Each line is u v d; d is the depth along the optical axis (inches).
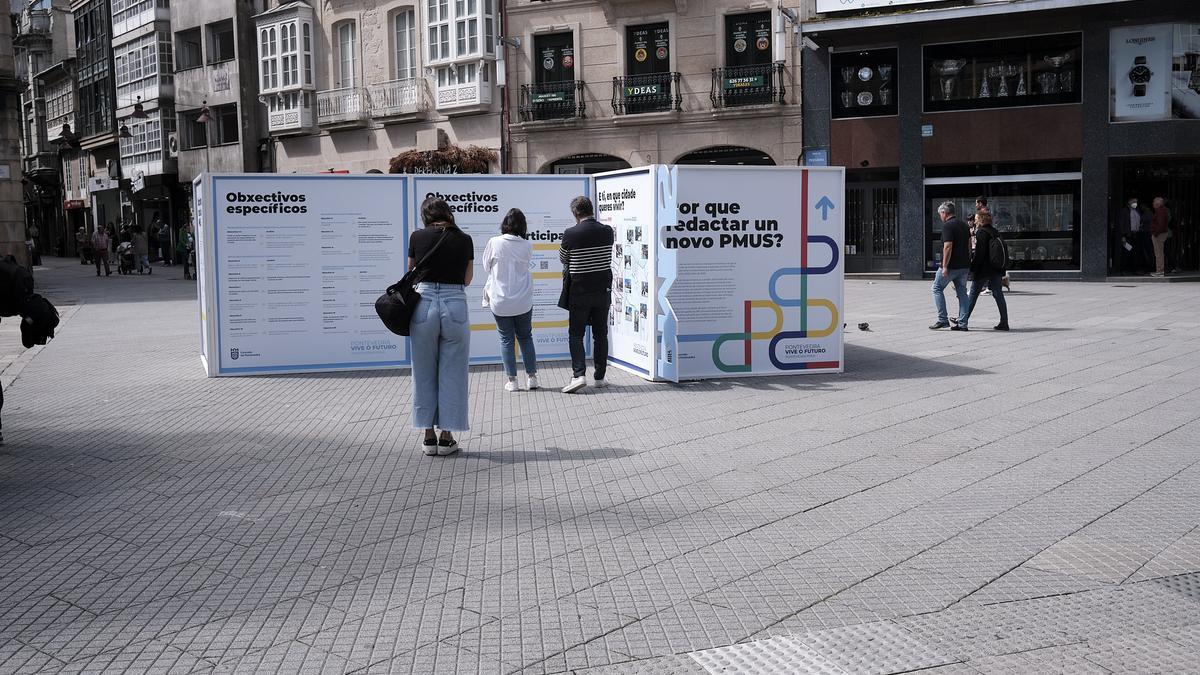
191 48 1859.0
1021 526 236.5
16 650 174.4
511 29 1333.7
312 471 299.9
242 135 1737.2
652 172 444.8
